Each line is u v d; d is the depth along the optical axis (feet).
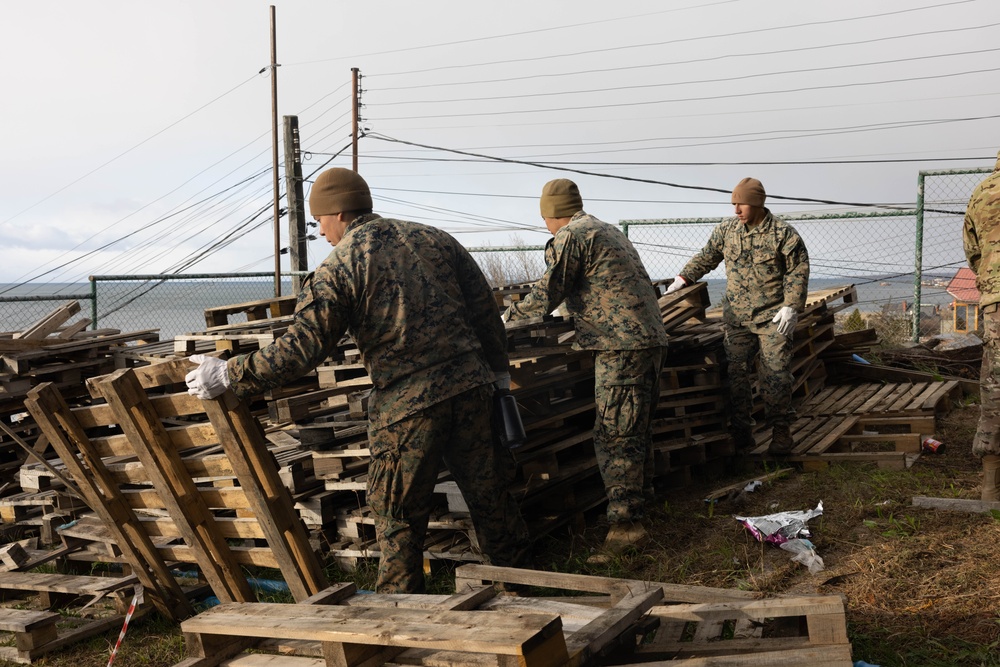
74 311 22.13
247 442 11.78
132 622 13.34
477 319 12.85
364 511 14.40
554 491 15.60
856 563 12.84
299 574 12.32
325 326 11.43
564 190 15.64
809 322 24.08
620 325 14.55
